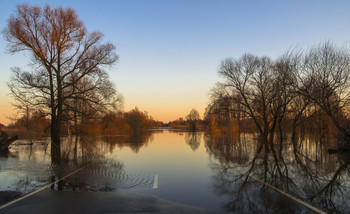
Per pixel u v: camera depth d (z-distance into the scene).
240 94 35.31
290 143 30.75
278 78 28.28
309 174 11.49
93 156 17.44
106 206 6.19
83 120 32.06
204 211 6.10
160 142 32.78
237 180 10.02
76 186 8.45
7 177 9.91
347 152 20.56
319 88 24.19
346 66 23.25
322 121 33.62
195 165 13.75
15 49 24.88
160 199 7.03
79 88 30.36
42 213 5.66
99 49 28.08
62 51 27.30
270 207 6.55
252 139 39.00
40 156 17.02
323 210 6.38
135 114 87.06
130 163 14.27
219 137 46.03
